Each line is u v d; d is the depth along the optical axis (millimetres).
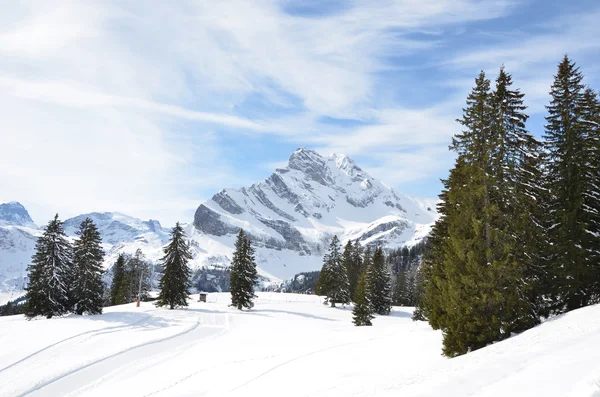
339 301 72125
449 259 20016
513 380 10078
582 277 21625
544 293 22016
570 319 17188
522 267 19375
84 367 23906
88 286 44562
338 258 73500
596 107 24422
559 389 8445
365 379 16766
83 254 44906
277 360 25000
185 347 30766
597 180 23703
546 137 25766
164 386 20922
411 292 100438
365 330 41156
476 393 9805
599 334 13320
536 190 23812
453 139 26125
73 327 34594
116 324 36906
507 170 22656
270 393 17562
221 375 22125
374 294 71062
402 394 11406
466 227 20188
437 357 19688
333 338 34875
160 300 53906
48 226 43656
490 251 18547
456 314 18969
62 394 20500
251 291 60438
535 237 21453
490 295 18250
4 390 20391
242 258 61031
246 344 32125
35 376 22188
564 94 25141
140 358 26750
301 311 62062
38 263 42812
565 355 11289
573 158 23938
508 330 18297
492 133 24453
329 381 17953
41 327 34594
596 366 9359
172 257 54312
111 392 20672
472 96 25594
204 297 70750
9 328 34062
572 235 22078
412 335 28094
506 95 25000
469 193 20484
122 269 80562
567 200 23203
